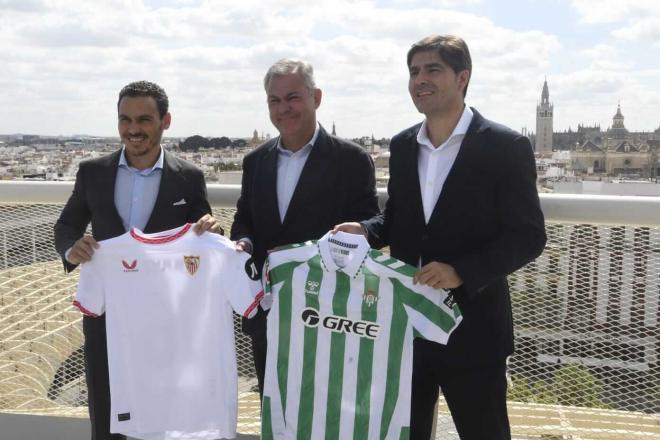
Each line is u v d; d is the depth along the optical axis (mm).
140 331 2428
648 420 2541
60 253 2424
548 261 2621
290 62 2381
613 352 2570
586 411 2617
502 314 2215
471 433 2250
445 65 2098
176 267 2396
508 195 2064
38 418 3145
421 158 2258
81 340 3102
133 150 2404
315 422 2299
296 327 2301
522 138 2072
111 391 2436
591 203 2512
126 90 2367
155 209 2463
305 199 2416
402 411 2203
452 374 2236
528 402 2697
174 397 2438
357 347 2238
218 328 2387
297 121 2371
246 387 2967
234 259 2346
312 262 2268
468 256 2059
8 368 3168
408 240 2285
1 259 3141
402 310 2178
